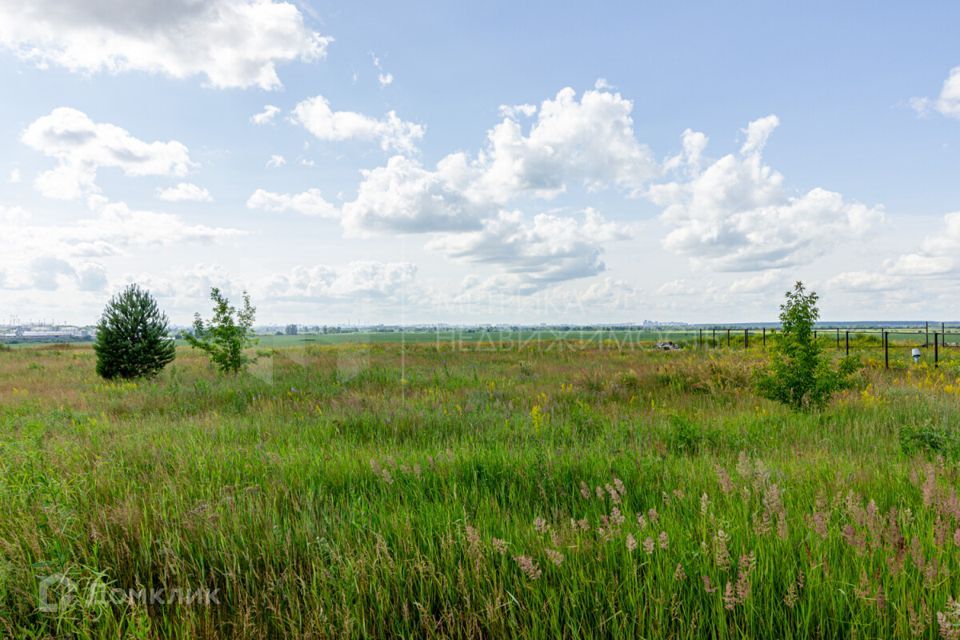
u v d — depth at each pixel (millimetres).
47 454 5227
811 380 8906
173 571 2902
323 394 11344
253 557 3117
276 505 3883
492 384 12688
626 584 2529
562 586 2566
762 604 2414
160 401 11203
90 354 34719
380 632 2447
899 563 2459
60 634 2520
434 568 2852
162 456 5617
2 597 2633
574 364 18438
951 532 2764
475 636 2412
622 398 11242
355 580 2643
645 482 4492
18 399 11969
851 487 4086
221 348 17203
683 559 2633
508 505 4074
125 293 18359
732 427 7594
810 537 2803
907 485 4176
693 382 12445
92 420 7992
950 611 2127
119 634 2359
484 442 6648
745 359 14672
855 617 2238
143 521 3518
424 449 6242
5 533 3352
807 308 8977
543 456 5078
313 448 5988
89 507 3820
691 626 2219
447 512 3535
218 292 16531
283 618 2564
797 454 5914
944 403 9156
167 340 18922
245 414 9352
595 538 3141
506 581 2697
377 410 8867
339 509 3816
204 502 3871
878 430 7562
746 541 2891
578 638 2326
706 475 4520
